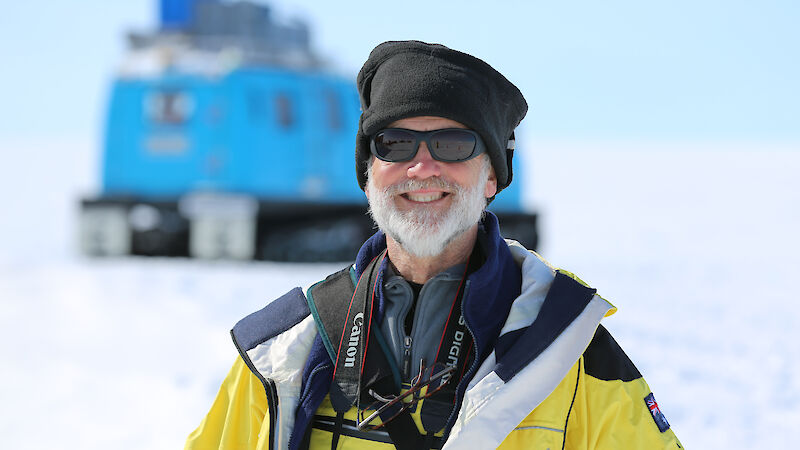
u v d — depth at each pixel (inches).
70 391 311.0
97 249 661.3
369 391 114.3
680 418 278.8
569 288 112.9
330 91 671.1
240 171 641.6
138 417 276.7
